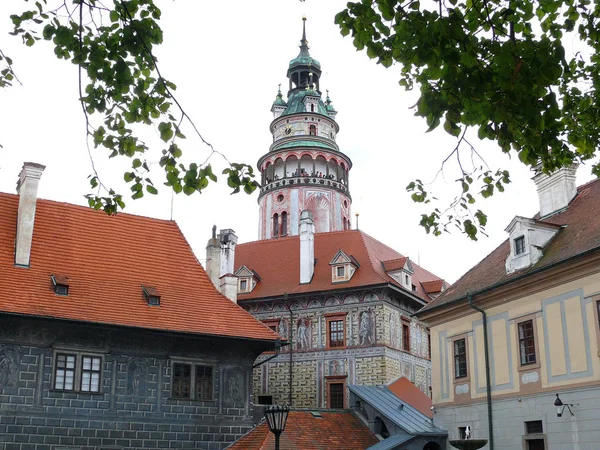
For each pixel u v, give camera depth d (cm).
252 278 4900
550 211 3219
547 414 2595
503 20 1130
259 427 3166
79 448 2808
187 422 3055
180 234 3669
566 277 2583
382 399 3631
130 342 3022
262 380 4634
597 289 2439
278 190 6656
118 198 1362
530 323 2755
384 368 4278
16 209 3225
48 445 2752
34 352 2809
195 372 3134
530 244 2839
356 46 1136
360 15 1100
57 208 3391
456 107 1027
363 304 4475
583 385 2444
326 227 6475
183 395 3084
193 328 3095
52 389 2806
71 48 1105
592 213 2831
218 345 3209
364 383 4322
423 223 1578
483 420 2944
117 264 3284
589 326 2455
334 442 3209
